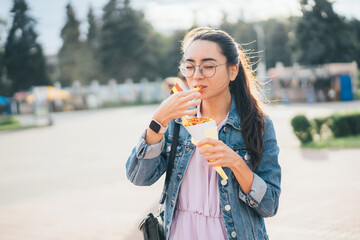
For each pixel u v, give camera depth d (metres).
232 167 1.57
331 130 12.62
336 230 4.64
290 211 5.43
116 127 21.95
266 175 1.73
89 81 60.62
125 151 12.52
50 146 15.41
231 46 1.71
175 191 1.78
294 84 35.72
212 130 1.58
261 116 1.78
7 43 57.47
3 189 8.02
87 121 29.09
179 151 1.80
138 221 5.32
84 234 4.92
